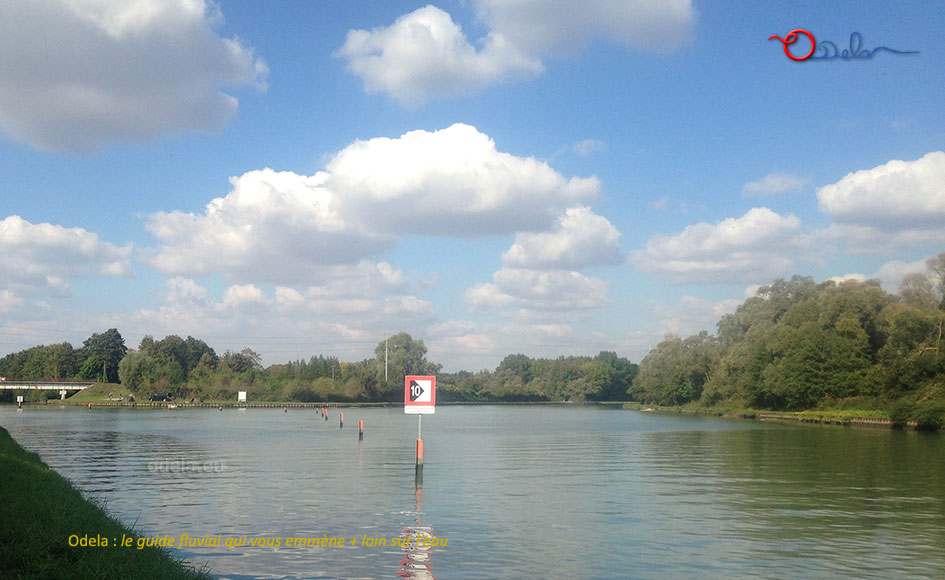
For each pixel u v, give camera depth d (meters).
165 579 13.97
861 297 126.44
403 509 26.88
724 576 17.77
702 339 183.88
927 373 100.81
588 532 22.91
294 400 197.75
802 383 121.75
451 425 103.62
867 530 23.41
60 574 13.05
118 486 33.00
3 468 21.14
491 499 29.59
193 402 185.75
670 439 70.38
